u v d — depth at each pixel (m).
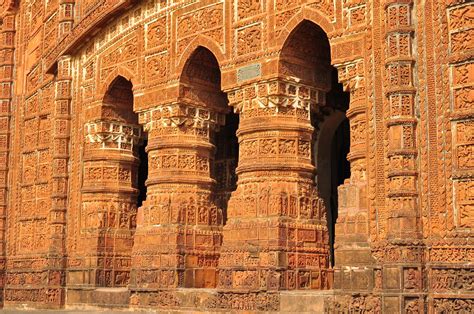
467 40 13.21
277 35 16.72
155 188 19.34
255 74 17.03
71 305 22.08
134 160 22.48
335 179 22.12
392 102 13.76
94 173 22.25
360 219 14.33
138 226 19.67
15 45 29.17
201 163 19.41
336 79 21.20
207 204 19.23
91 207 22.09
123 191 22.12
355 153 14.60
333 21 15.47
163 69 19.56
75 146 23.33
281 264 16.08
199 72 19.39
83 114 23.02
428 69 13.62
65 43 23.61
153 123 19.69
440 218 13.14
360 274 14.10
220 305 16.92
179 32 19.22
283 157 16.72
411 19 13.90
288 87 16.86
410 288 13.08
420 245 13.19
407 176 13.45
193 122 19.36
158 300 18.59
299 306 15.38
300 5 16.28
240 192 17.09
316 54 17.34
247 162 17.00
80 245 22.30
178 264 18.47
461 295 12.63
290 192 16.61
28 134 27.30
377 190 14.19
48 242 24.55
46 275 23.17
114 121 22.22
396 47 13.83
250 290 16.31
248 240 16.61
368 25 14.81
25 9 29.05
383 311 13.28
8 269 26.73
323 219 17.00
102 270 21.50
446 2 13.51
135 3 20.58
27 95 27.95
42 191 25.58
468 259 12.72
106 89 21.77
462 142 13.09
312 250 16.59
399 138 13.59
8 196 27.95
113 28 21.64
